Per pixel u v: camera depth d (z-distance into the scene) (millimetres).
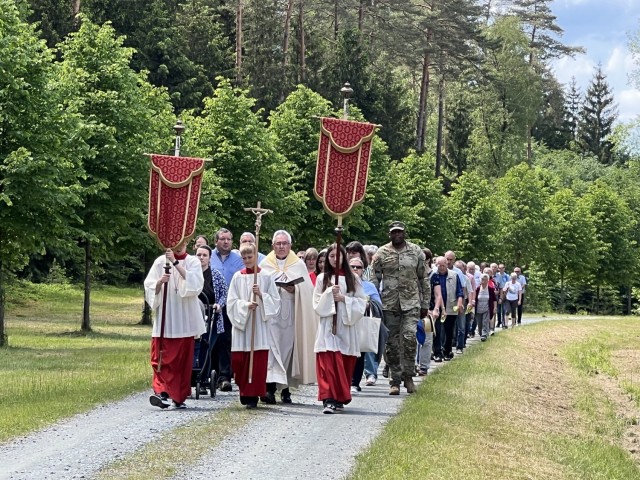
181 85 57281
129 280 57781
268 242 39062
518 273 36125
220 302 14094
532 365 23312
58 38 50562
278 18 67750
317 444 10406
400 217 49062
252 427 11336
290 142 43469
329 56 68875
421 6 72312
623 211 76062
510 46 87125
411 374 15070
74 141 26031
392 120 67625
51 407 12398
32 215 25469
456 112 87062
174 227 12836
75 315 41156
